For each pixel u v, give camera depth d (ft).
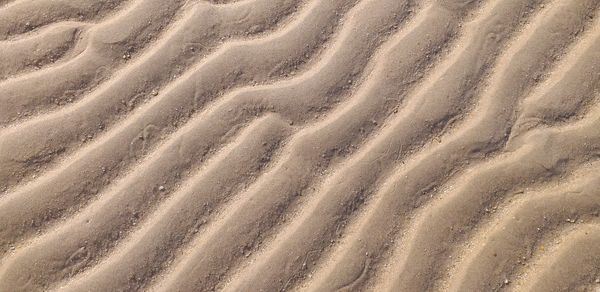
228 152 4.36
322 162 4.37
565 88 4.46
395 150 4.38
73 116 4.38
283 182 4.33
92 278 4.21
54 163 4.33
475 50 4.51
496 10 4.56
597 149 4.37
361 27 4.54
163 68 4.46
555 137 4.39
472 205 4.32
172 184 4.32
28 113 4.38
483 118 4.42
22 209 4.26
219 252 4.25
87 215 4.27
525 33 4.53
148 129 4.38
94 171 4.32
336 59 4.50
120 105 4.40
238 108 4.42
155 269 4.23
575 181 4.34
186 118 4.40
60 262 4.23
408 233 4.29
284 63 4.49
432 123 4.41
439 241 4.28
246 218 4.29
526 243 4.27
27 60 4.44
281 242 4.27
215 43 4.51
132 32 4.50
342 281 4.23
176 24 4.52
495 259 4.25
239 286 4.22
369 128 4.41
